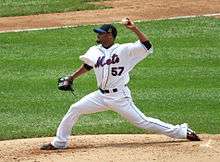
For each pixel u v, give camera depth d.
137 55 34.94
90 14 78.06
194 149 33.88
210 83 52.62
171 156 32.47
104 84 35.03
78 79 54.06
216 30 68.44
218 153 33.00
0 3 84.88
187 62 58.44
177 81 53.25
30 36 68.12
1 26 73.81
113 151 33.91
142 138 39.06
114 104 35.25
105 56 34.84
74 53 61.66
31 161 32.91
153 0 83.75
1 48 63.84
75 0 84.88
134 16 76.12
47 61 59.22
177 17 74.31
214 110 46.22
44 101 48.94
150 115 45.41
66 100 49.12
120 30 68.94
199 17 73.56
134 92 50.62
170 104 47.75
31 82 53.50
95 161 31.92
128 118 35.56
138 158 32.19
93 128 42.53
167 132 35.84
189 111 46.12
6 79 54.38
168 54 60.72
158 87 51.78
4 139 40.47
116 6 81.62
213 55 60.47
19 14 79.31
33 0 86.12
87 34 68.19
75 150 35.16
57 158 33.00
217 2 81.25
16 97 49.91
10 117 45.50
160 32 68.31
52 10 80.56
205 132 41.19
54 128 42.81
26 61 59.44
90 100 35.47
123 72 35.03
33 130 42.47
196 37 66.25
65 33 68.81
